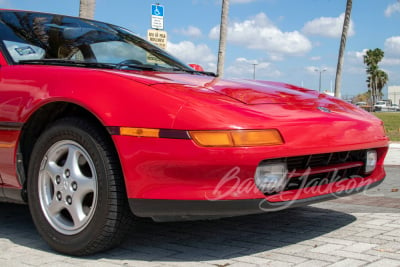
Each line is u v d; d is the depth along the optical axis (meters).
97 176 2.58
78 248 2.65
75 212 2.67
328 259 2.59
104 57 3.40
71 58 3.26
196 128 2.36
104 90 2.61
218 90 2.78
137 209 2.49
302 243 2.92
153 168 2.42
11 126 2.91
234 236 3.12
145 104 2.49
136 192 2.47
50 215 2.80
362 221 3.51
